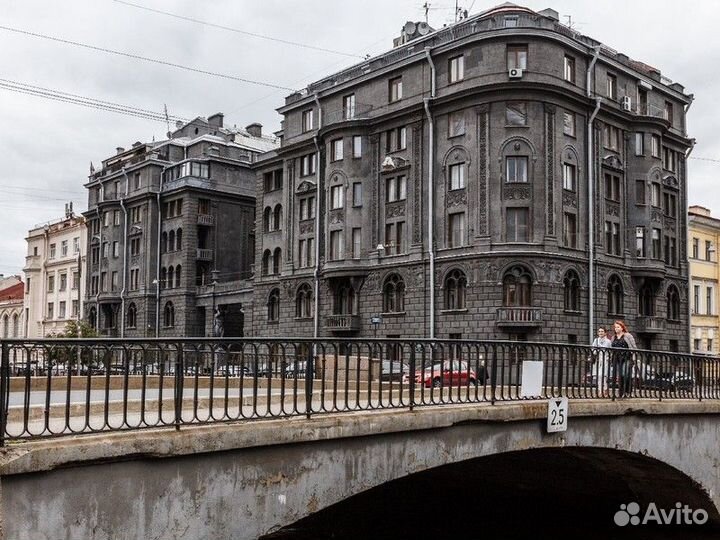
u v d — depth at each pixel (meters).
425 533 18.61
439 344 10.85
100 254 71.06
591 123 41.78
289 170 51.47
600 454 14.55
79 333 59.41
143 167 66.69
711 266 55.09
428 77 42.34
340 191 46.31
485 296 38.53
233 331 60.69
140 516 7.26
